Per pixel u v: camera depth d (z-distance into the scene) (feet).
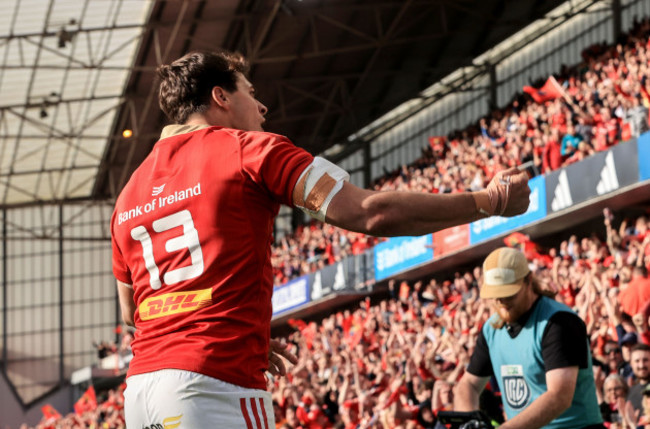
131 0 78.38
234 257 7.48
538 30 86.38
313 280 85.15
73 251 140.97
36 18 80.74
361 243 78.89
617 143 49.62
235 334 7.36
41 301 140.05
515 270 12.71
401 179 89.92
